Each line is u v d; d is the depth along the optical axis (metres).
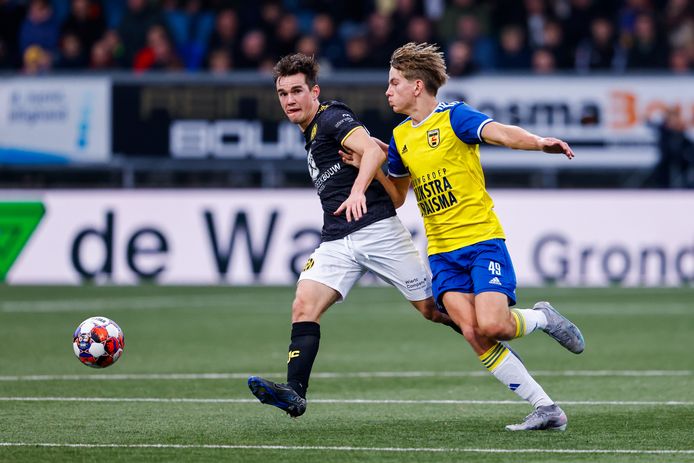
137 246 53.97
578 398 23.80
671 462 17.00
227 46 56.28
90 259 54.12
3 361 30.14
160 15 57.88
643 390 24.95
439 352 32.34
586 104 53.88
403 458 17.30
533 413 19.94
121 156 54.03
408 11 57.53
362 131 19.89
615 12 62.00
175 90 54.09
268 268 53.50
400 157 20.23
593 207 53.53
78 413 21.86
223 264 53.69
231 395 24.36
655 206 53.41
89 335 21.39
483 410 22.30
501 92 53.88
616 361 30.20
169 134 54.06
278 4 59.91
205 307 44.53
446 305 19.91
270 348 33.19
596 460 17.14
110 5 65.12
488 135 19.08
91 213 54.16
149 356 31.33
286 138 54.09
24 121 54.06
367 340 35.28
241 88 54.09
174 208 53.94
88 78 54.03
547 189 54.12
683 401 23.33
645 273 53.31
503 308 19.28
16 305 45.16
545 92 53.88
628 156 54.00
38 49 57.53
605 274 53.34
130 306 44.88
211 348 33.16
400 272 20.59
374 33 56.28
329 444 18.55
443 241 19.86
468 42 57.38
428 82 19.81
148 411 22.14
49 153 54.06
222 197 53.75
